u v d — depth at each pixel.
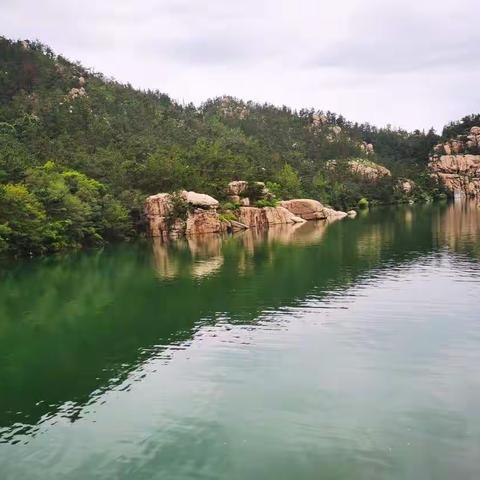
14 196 60.12
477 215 115.19
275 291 40.28
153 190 98.31
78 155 97.31
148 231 87.88
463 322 30.34
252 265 53.41
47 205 68.31
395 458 16.27
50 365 25.59
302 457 16.45
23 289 43.97
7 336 30.48
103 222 77.69
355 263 52.56
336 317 32.25
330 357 25.22
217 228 93.06
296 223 112.00
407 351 25.70
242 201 107.75
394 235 78.19
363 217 123.12
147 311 35.50
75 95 160.25
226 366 24.52
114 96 174.62
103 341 29.22
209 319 32.88
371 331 29.12
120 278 48.12
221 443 17.47
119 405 20.72
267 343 27.66
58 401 21.36
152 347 27.83
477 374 22.67
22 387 22.92
